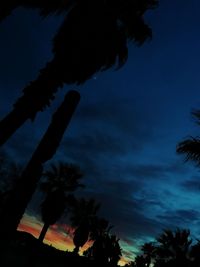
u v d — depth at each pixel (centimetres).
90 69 1046
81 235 4009
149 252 5481
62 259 3947
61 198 2938
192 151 786
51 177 3100
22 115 865
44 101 909
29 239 3875
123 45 1180
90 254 4344
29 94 896
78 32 1036
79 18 1060
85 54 1029
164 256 2633
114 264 4362
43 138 857
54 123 857
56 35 1055
